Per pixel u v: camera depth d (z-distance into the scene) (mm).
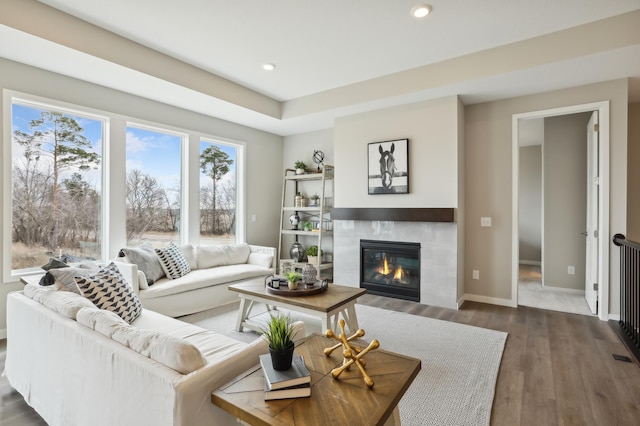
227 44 3256
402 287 4379
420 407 1970
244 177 5434
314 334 1774
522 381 2285
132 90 3801
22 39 2627
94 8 2668
